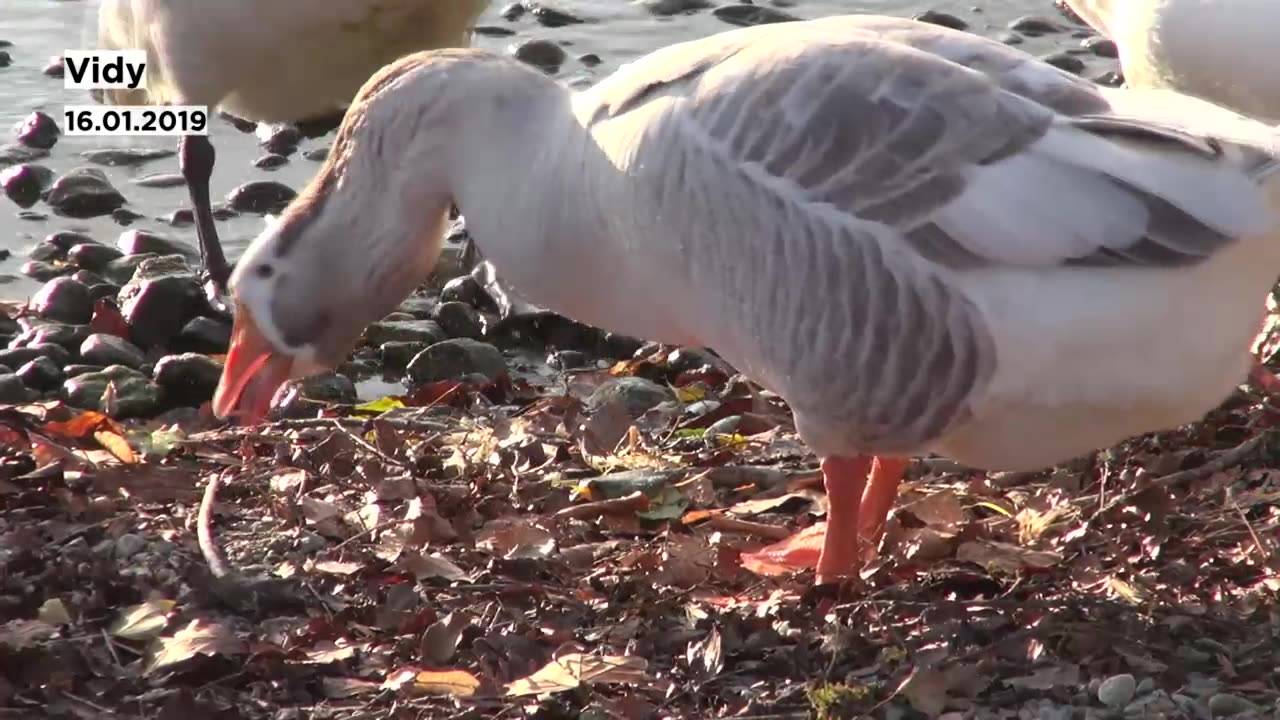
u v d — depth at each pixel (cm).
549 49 1581
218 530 762
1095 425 663
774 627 680
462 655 665
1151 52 994
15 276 1216
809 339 662
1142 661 652
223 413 785
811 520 809
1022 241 627
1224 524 762
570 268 714
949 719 623
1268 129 639
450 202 759
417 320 1147
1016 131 639
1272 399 888
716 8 1719
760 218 654
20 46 1606
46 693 624
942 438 677
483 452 850
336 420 884
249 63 1126
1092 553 740
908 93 648
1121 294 627
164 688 636
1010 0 1783
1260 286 647
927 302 643
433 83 730
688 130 663
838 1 1755
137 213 1324
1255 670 648
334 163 762
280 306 770
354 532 762
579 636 681
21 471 802
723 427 929
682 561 731
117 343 1087
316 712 623
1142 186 621
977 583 728
